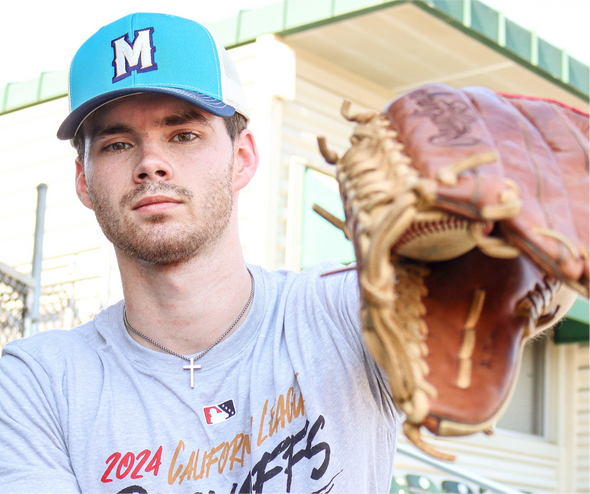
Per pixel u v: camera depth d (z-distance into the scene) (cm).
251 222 514
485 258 114
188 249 147
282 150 528
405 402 99
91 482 145
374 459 150
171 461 144
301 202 527
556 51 556
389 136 108
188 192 148
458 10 487
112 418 148
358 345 147
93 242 621
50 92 654
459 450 609
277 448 142
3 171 680
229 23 544
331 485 139
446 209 97
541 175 105
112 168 151
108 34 158
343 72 573
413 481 480
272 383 148
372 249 98
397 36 516
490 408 104
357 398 144
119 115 150
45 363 158
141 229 147
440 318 112
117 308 165
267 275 168
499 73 561
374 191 103
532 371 696
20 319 477
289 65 529
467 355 108
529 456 657
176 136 151
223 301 153
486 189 97
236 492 141
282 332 155
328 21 500
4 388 156
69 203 642
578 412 693
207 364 151
